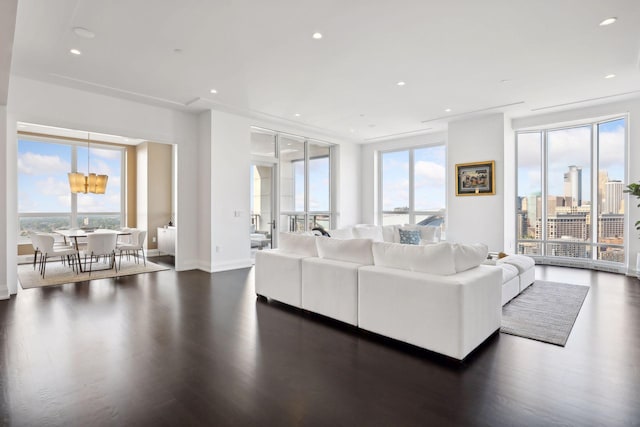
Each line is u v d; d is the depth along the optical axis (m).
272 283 3.93
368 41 3.43
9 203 4.30
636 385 2.12
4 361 2.45
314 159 7.98
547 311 3.56
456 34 3.30
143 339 2.88
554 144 6.56
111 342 2.81
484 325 2.74
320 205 8.11
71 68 4.09
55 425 1.74
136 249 6.45
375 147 8.55
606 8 2.87
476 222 6.32
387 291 2.82
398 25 3.13
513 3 2.79
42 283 4.90
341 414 1.84
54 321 3.30
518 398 1.99
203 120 5.96
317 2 2.77
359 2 2.77
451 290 2.45
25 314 3.50
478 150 6.31
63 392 2.04
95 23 3.09
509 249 6.34
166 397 2.00
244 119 6.26
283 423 1.77
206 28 3.18
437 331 2.53
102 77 4.37
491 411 1.86
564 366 2.39
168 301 4.04
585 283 4.86
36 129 7.02
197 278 5.30
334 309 3.26
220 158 5.90
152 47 3.55
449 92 4.95
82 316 3.46
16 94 4.31
